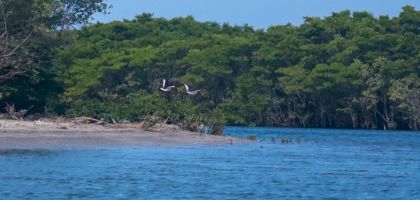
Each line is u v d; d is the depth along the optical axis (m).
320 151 100.06
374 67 185.00
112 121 112.94
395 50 190.12
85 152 81.81
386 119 186.25
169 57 190.62
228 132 148.62
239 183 60.06
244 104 189.12
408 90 179.12
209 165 73.12
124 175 63.03
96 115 116.00
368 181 63.94
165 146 94.06
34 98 124.88
